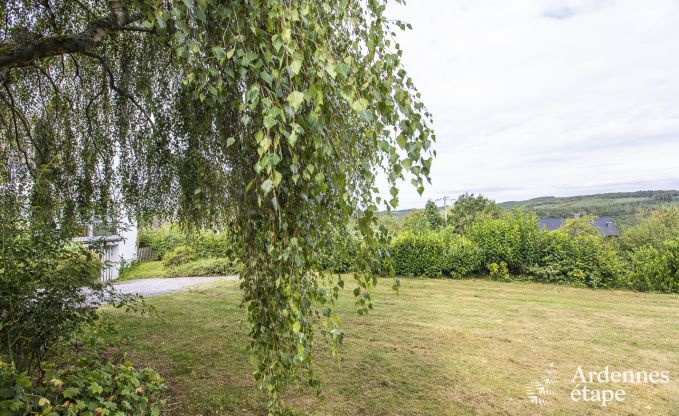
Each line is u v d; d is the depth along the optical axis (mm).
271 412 1739
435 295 6770
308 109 1181
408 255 8953
